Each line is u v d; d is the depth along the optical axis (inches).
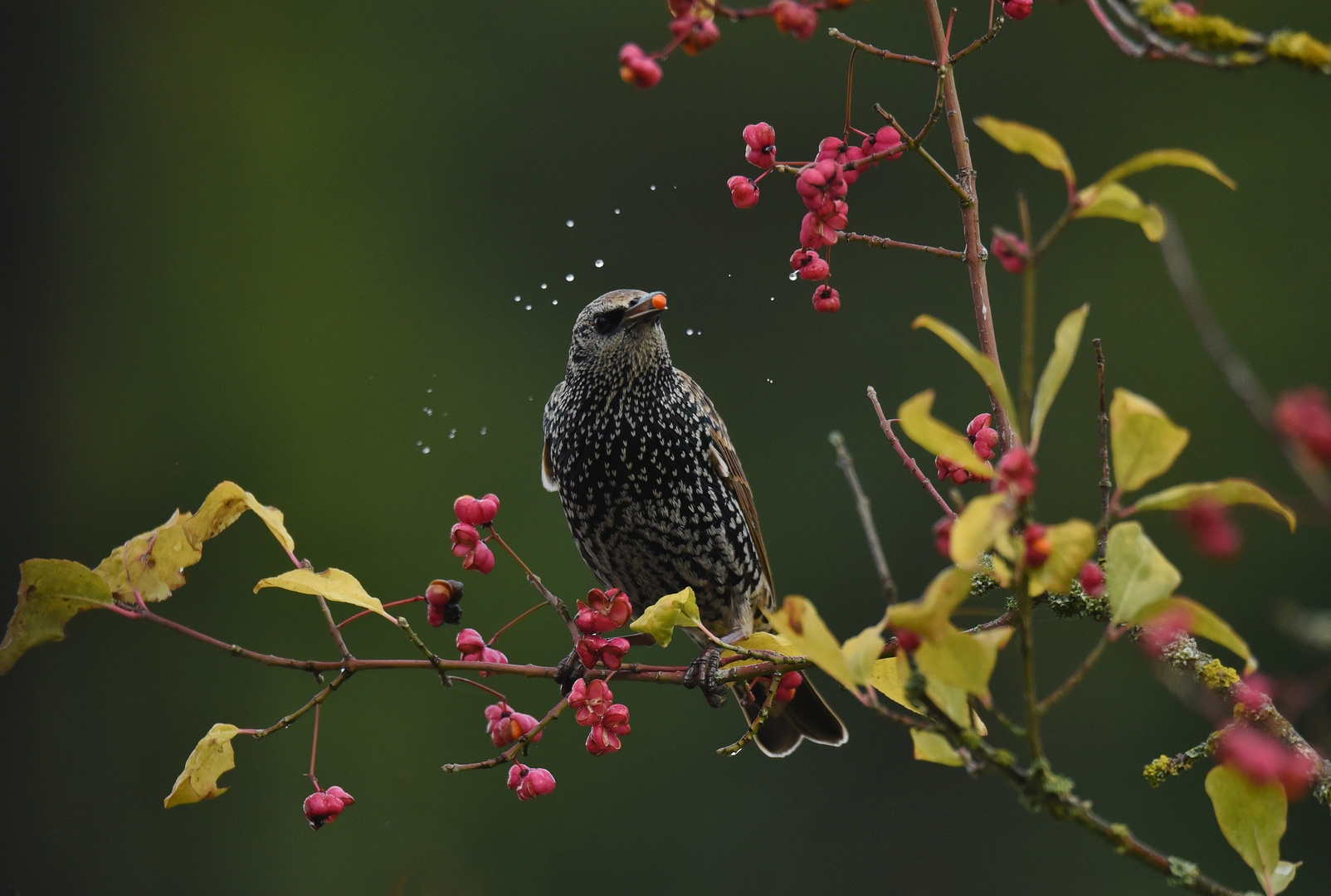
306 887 503.8
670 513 236.4
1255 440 606.2
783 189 647.1
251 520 582.2
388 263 665.0
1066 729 537.6
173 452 630.5
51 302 674.8
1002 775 102.0
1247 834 114.0
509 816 514.6
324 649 551.2
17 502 636.7
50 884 529.0
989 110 664.4
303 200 682.8
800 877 514.6
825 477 586.9
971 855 517.0
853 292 614.5
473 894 470.6
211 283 670.5
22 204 682.2
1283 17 668.1
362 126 694.5
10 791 536.7
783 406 602.5
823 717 238.1
